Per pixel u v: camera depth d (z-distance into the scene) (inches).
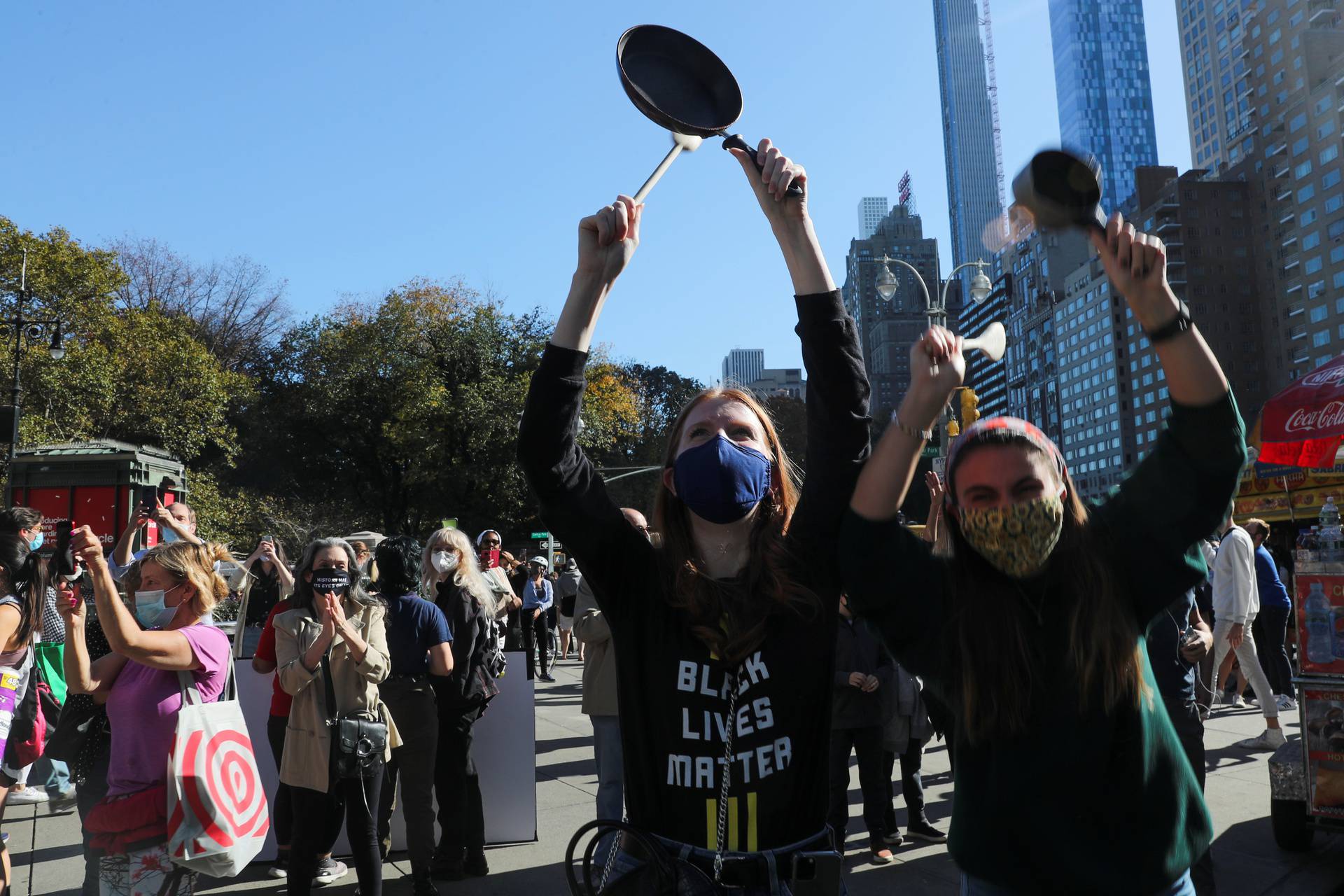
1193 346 66.4
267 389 1644.9
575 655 730.2
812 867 68.1
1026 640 72.4
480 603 208.5
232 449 1314.0
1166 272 64.5
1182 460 71.3
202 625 138.6
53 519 587.5
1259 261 3885.3
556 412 73.3
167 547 141.5
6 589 163.6
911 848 219.5
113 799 130.0
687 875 67.7
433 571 215.9
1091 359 5162.4
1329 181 3523.6
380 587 194.9
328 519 1441.9
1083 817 70.2
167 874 128.6
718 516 72.8
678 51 72.9
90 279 1108.5
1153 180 4111.7
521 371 1518.2
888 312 5236.2
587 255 72.7
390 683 188.2
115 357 1132.5
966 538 75.5
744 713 70.1
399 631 190.1
